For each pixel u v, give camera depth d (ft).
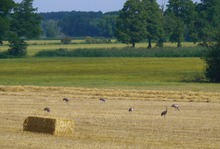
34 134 237.45
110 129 259.39
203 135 246.88
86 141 225.35
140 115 308.40
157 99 384.88
